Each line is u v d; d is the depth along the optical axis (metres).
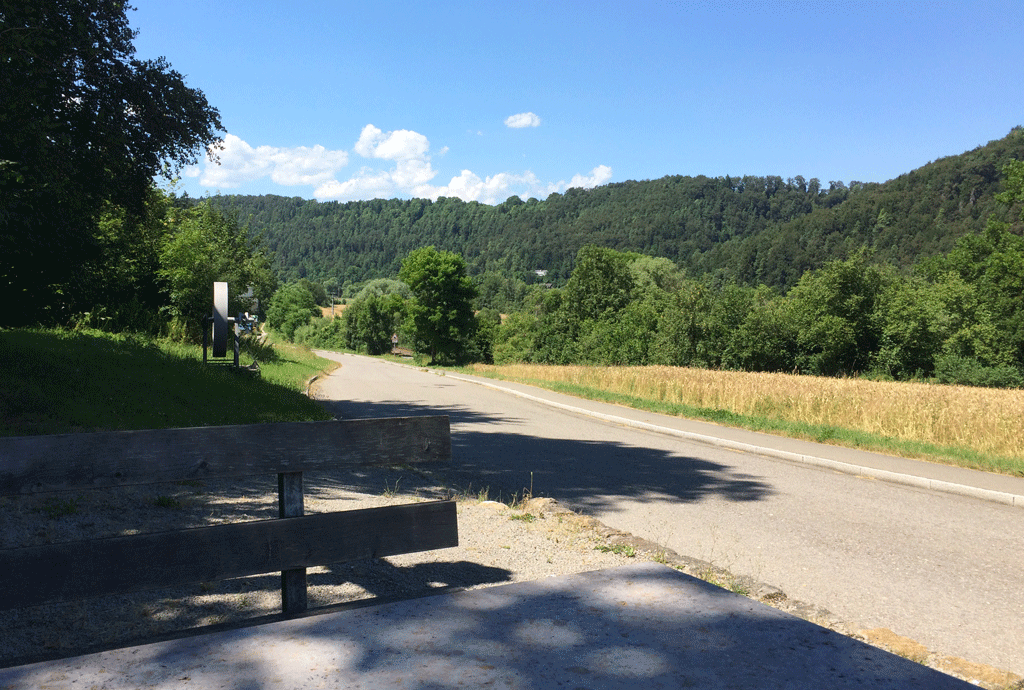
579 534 5.70
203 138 14.00
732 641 2.27
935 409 14.27
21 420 7.02
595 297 64.69
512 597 2.71
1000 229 50.47
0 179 10.12
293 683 1.96
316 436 3.00
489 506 6.73
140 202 14.77
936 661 3.52
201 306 27.14
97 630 3.22
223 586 3.90
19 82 10.21
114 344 15.35
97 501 5.23
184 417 9.46
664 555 5.16
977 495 8.56
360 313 105.06
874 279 42.00
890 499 8.24
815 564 5.39
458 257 68.94
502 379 32.94
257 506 5.69
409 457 3.20
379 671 2.04
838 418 15.73
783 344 43.28
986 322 39.53
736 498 8.01
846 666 2.09
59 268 13.64
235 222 38.75
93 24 11.54
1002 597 4.73
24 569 2.46
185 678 2.00
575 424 16.02
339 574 4.25
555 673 2.02
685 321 45.72
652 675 2.01
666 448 12.30
